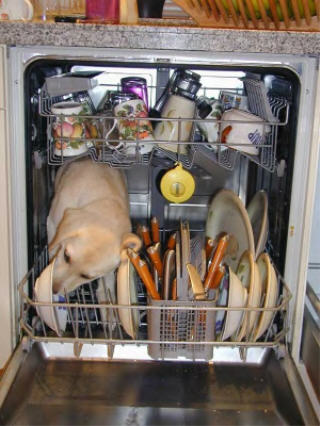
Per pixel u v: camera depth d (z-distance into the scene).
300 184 0.89
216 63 0.86
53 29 0.82
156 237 1.04
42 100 0.93
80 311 1.00
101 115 0.92
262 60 0.85
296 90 0.87
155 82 1.06
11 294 0.90
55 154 0.92
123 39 0.83
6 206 0.86
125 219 0.93
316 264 1.05
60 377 0.87
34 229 0.96
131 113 0.91
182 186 0.92
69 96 0.94
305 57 0.84
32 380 0.85
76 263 0.87
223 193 1.06
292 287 0.93
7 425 0.74
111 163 0.92
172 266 0.92
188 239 0.91
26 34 0.82
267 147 0.92
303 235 0.90
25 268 0.93
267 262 0.88
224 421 0.78
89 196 0.94
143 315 1.02
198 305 0.85
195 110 0.94
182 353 0.90
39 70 0.94
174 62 0.86
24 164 0.89
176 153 0.95
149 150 0.94
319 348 0.85
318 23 0.92
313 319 0.92
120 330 0.93
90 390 0.85
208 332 0.87
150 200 1.20
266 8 0.94
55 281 0.88
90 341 0.87
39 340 0.87
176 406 0.81
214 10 0.97
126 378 0.87
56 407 0.81
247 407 0.81
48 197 1.09
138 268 0.86
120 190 1.00
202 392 0.85
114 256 0.88
